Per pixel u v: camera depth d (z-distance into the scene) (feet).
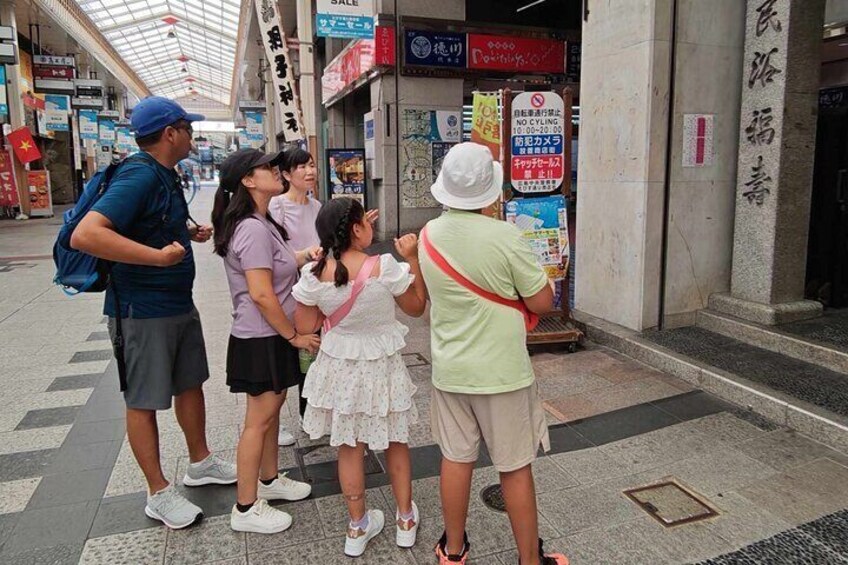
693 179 15.69
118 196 7.37
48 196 61.62
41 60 58.29
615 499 9.18
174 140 8.03
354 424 7.70
